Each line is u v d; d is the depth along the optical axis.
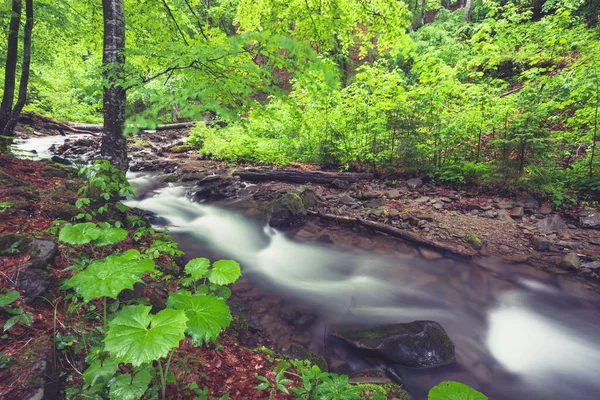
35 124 16.61
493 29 8.60
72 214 3.96
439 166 8.52
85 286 1.60
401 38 5.46
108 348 1.35
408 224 6.39
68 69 10.41
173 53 2.97
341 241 6.10
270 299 4.16
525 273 4.86
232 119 2.57
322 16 4.94
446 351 3.19
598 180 6.48
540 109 6.73
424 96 8.00
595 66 6.07
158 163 11.67
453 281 4.77
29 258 2.52
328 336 3.46
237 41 2.47
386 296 4.40
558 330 3.78
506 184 7.14
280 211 6.84
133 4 5.50
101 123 22.45
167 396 1.88
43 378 1.62
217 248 5.66
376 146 9.34
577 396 2.90
